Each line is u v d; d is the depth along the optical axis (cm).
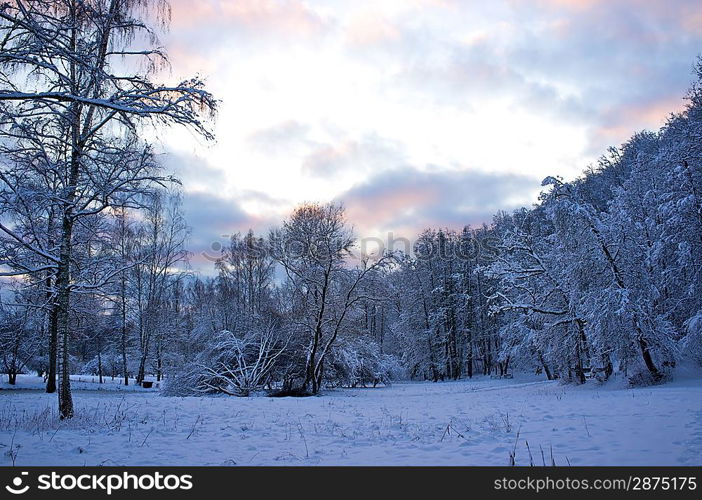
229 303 3622
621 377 2320
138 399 1897
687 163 2280
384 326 5634
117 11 941
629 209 2661
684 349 2234
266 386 3016
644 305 2239
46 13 748
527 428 977
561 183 2470
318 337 2873
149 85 882
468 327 4775
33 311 2498
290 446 855
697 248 2253
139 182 1179
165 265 3606
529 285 2858
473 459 719
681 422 933
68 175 1145
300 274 2906
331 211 2938
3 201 939
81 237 1434
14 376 3409
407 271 4934
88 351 5016
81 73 937
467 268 4891
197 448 837
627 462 657
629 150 4166
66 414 1140
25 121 906
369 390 3206
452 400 1906
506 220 4950
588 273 2367
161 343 4228
